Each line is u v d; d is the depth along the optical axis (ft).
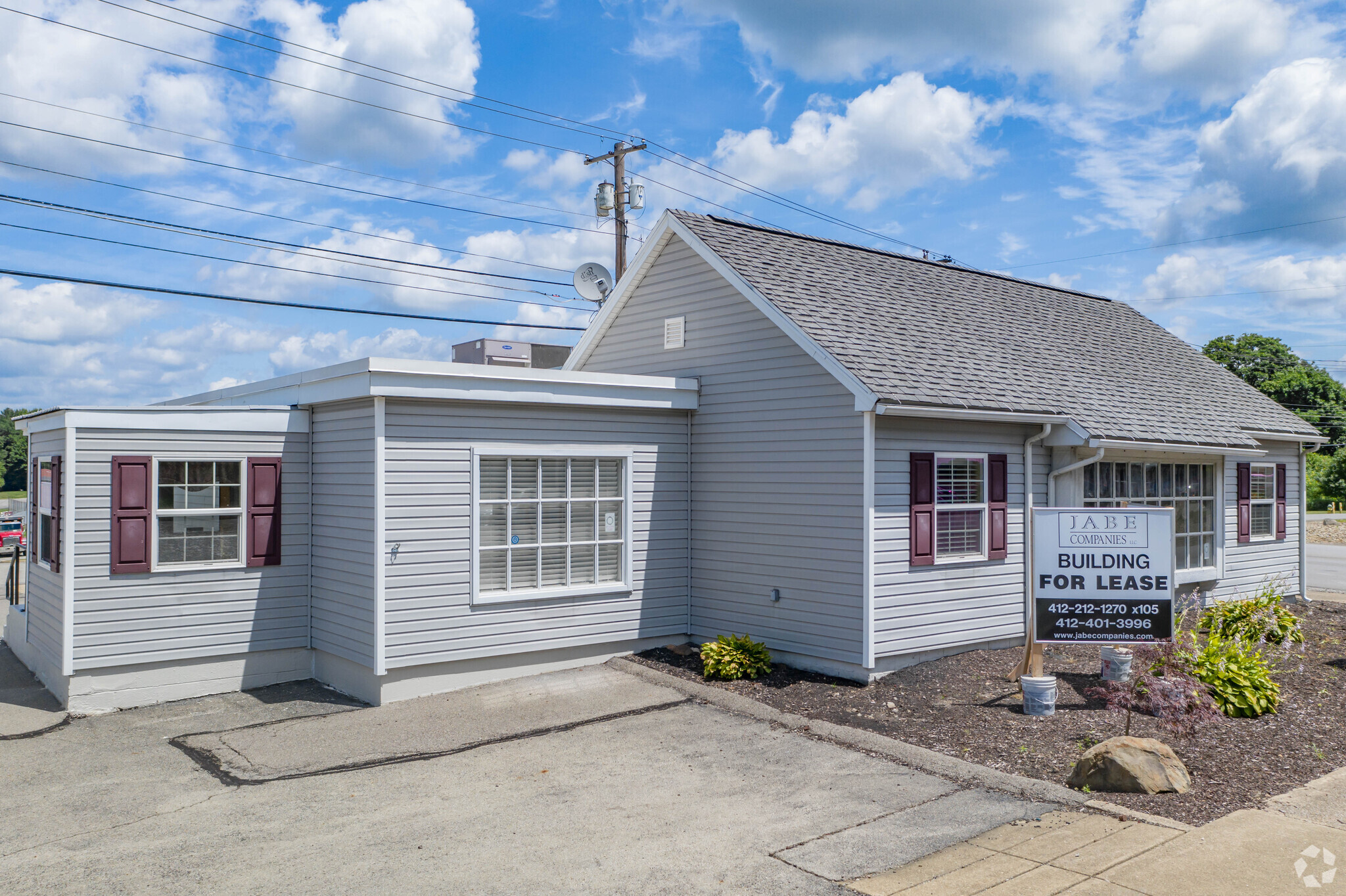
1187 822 22.18
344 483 36.73
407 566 34.76
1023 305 56.80
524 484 38.06
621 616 40.63
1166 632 30.78
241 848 21.89
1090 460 40.73
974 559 39.19
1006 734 29.01
